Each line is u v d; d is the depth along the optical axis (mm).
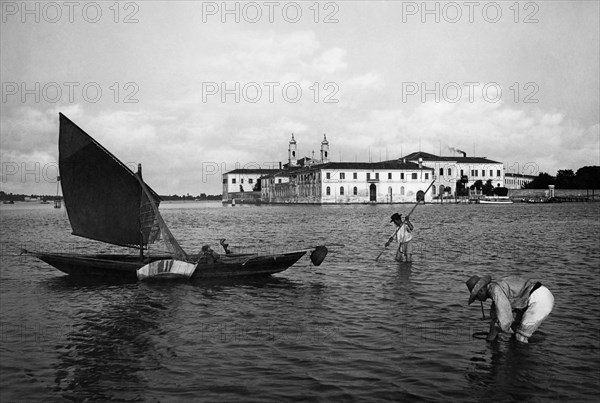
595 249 25531
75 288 16422
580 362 8727
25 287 16703
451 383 7949
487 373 8312
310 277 17625
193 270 17328
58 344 10273
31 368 8930
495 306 9648
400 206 114500
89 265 17625
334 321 11578
